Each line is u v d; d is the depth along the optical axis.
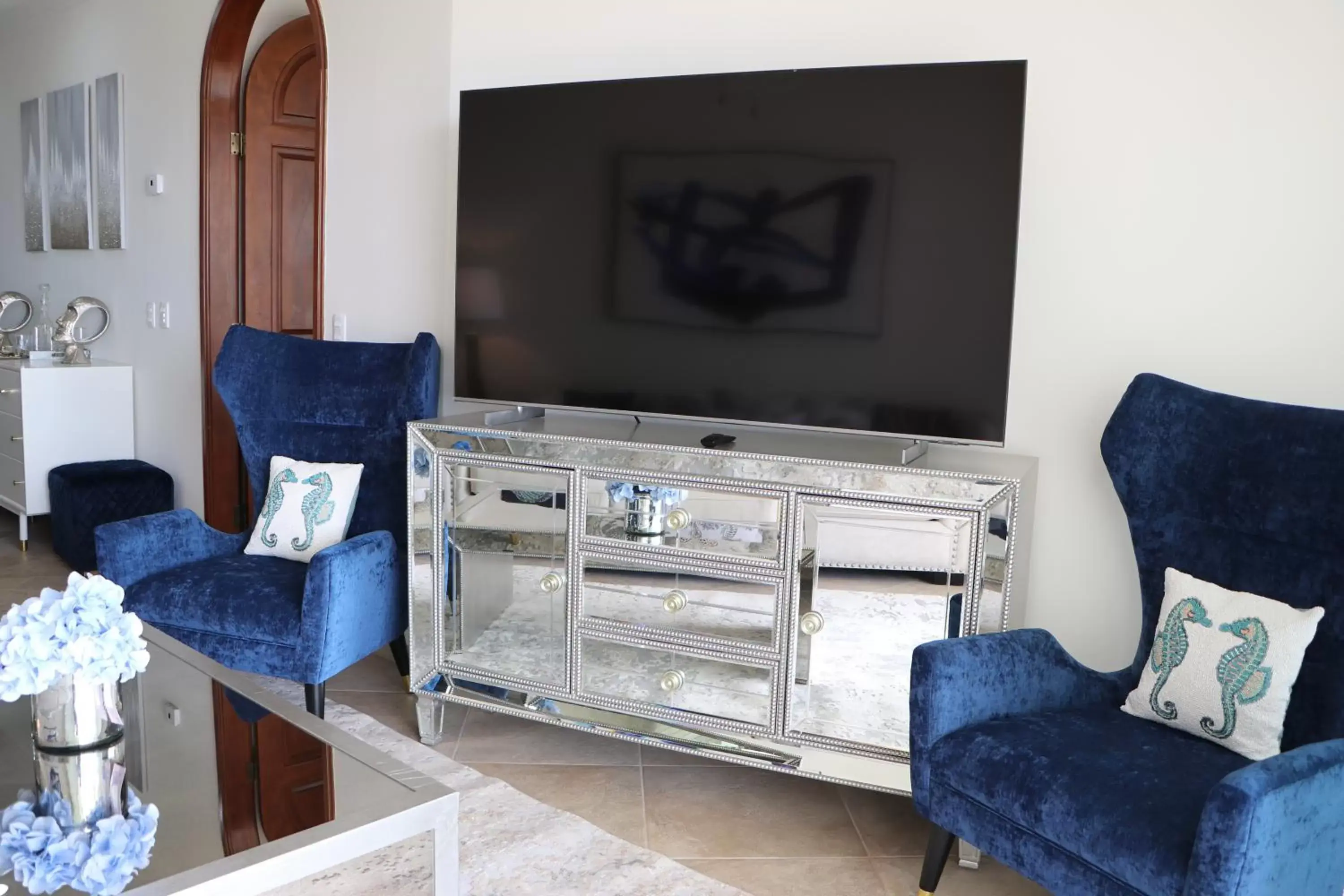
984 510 2.23
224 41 4.27
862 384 2.58
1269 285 2.38
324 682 2.83
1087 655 2.66
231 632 2.82
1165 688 2.09
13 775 1.89
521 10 3.23
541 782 2.70
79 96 5.29
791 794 2.69
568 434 2.75
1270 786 1.51
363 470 3.30
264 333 3.47
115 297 5.13
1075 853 1.77
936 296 2.48
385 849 1.85
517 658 2.80
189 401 4.61
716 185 2.70
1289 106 2.33
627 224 2.83
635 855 2.33
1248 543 2.16
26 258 6.14
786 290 2.64
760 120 2.63
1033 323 2.66
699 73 3.00
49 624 1.76
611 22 3.11
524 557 2.75
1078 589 2.66
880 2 2.75
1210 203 2.43
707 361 2.76
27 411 4.66
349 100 3.64
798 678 2.46
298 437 3.39
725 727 2.55
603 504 2.63
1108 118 2.53
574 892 2.17
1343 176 2.28
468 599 2.85
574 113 2.87
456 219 3.33
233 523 4.55
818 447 2.66
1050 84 2.58
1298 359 2.36
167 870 1.55
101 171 5.13
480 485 2.79
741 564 2.48
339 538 3.16
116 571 2.95
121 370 4.96
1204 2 2.40
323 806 1.66
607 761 2.84
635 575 2.61
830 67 2.68
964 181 2.43
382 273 3.61
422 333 3.23
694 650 2.55
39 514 4.73
